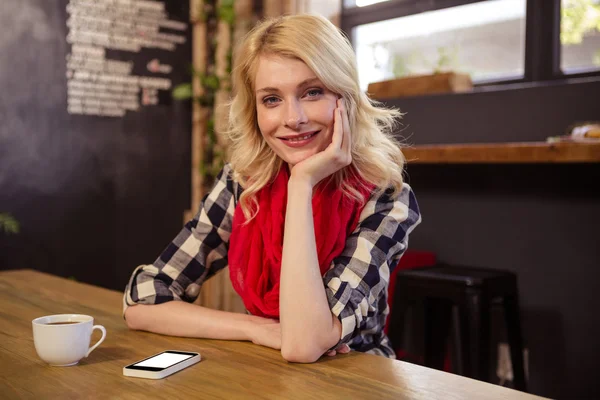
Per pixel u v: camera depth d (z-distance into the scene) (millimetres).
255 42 1160
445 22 3352
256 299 1218
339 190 1204
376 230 1180
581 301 2623
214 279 3412
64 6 3711
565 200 2658
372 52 3701
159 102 4148
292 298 1018
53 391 833
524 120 2764
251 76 1193
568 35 2900
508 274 2314
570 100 2621
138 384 862
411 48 3514
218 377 896
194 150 4188
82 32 3785
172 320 1154
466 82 2918
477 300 2180
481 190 2922
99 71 3867
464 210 2982
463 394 824
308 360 981
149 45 4086
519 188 2797
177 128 4238
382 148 1266
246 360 990
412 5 3490
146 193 4117
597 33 2816
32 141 3635
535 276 2754
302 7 3693
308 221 1094
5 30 3520
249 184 1280
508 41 3117
